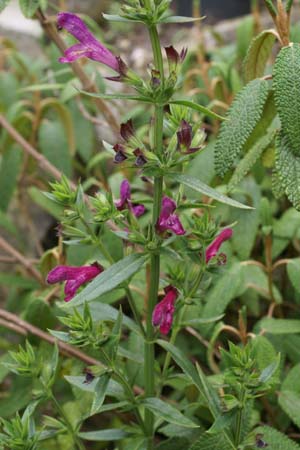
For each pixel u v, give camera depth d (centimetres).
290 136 49
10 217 83
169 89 44
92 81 66
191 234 49
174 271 48
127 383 48
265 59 55
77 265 64
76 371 59
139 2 44
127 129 44
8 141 76
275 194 53
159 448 53
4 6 54
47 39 104
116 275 45
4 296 79
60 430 49
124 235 46
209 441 48
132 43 111
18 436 46
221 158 51
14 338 74
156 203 46
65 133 76
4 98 82
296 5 100
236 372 44
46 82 86
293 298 68
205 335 59
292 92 49
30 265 69
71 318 45
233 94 71
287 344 59
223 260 48
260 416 61
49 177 81
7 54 86
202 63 78
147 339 49
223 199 44
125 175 72
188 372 47
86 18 82
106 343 45
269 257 60
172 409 48
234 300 66
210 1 115
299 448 50
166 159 44
